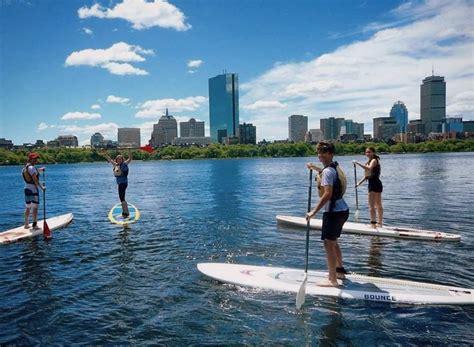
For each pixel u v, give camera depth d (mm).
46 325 5785
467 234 11477
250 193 26406
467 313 6031
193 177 49469
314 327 5625
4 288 7316
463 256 9055
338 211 6680
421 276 7723
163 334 5477
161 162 156625
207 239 11320
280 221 14125
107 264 8836
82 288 7281
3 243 10836
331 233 6773
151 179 48156
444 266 8328
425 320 5809
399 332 5449
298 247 10250
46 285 7461
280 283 7266
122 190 15461
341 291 6773
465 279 7531
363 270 8117
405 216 14875
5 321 5926
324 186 6477
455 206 17250
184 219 15109
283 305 6395
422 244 10211
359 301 6492
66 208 20016
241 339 5312
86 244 10812
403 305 6336
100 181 47344
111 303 6562
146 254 9664
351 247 9969
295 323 5754
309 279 7398
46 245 10734
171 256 9461
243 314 6082
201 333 5492
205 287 7258
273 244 10609
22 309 6348
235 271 7910
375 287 6914
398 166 61094
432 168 52469
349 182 33594
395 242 10453
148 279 7750
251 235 11828
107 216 16344
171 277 7855
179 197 24484
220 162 133500
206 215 16188
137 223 14266
